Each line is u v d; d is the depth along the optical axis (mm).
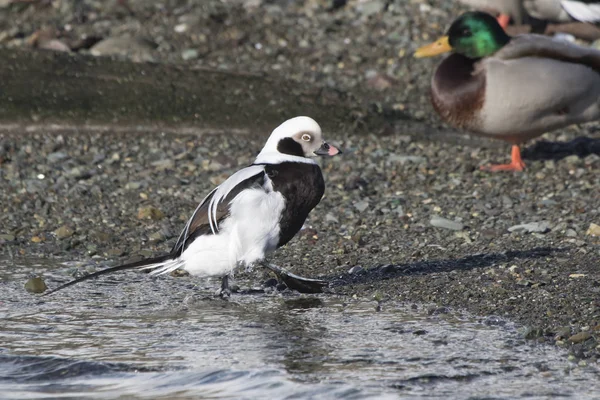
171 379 7668
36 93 16016
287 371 7719
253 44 19375
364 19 20453
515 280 9906
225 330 8766
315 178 9898
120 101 16078
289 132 10234
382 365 7785
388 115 16609
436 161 14719
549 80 13477
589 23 17797
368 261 10898
